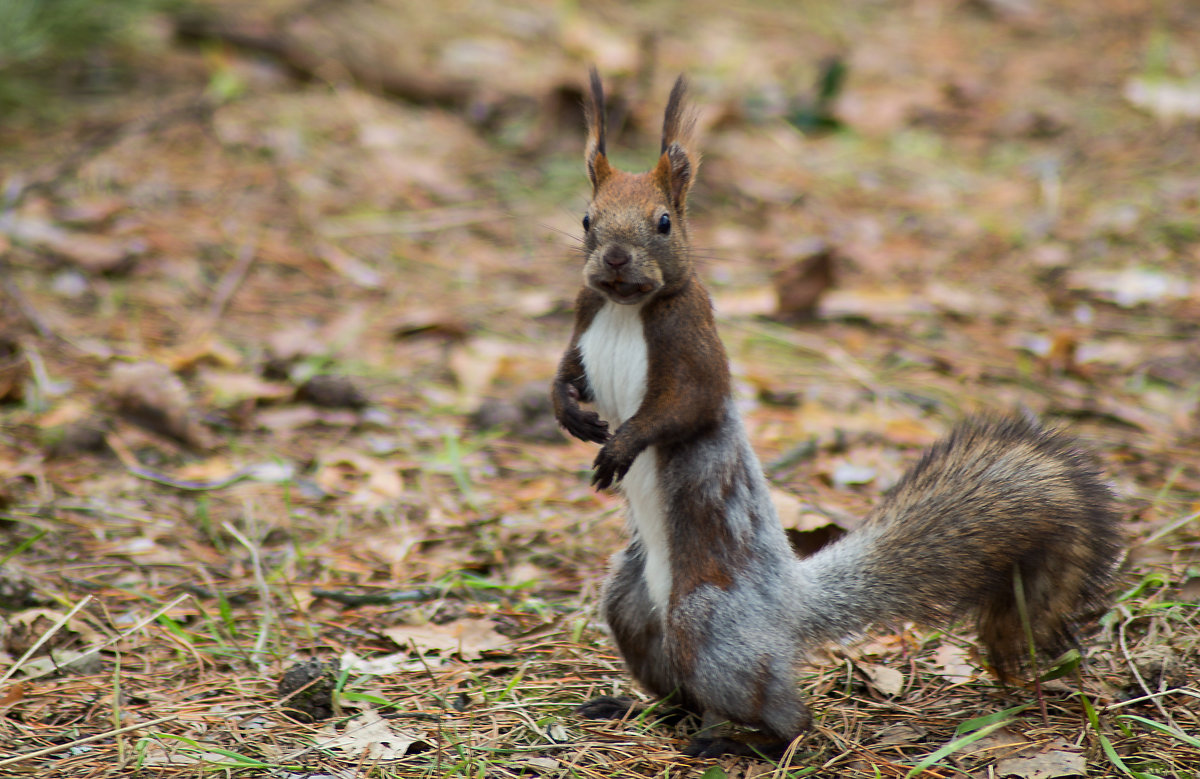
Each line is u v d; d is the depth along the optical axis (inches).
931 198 655.8
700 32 869.8
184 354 464.1
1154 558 326.6
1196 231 590.9
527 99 712.4
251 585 332.8
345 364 477.7
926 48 872.3
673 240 254.2
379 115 679.7
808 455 408.2
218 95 662.5
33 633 297.9
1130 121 732.7
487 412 442.0
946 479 268.2
